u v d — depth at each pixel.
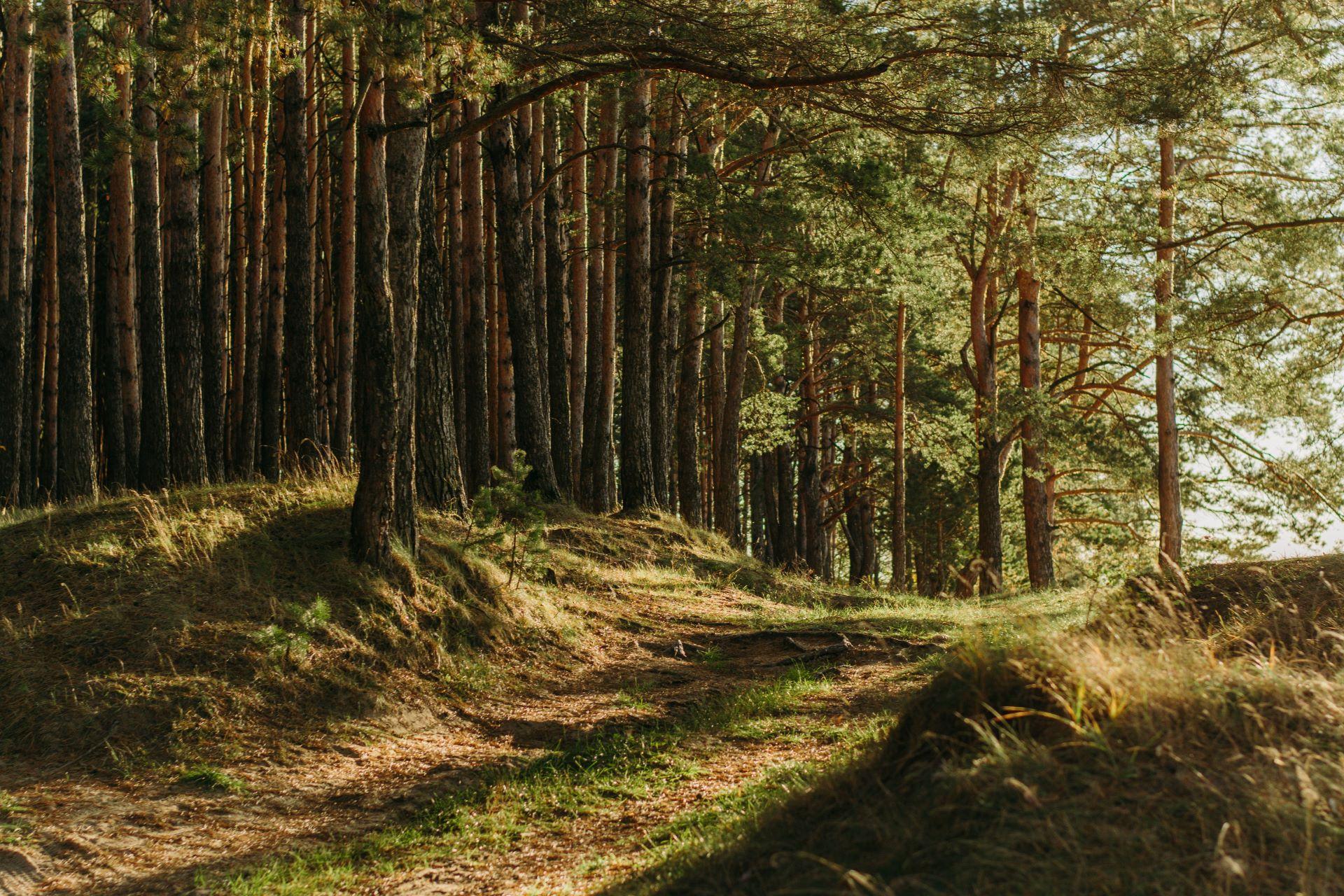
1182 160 21.64
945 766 3.97
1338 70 18.44
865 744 6.37
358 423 22.19
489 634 10.94
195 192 16.17
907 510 41.50
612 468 22.14
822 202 18.42
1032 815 3.53
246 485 12.49
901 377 29.38
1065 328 28.09
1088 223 20.34
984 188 22.92
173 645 8.54
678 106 21.30
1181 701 4.00
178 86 12.09
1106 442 23.61
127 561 9.68
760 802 5.71
